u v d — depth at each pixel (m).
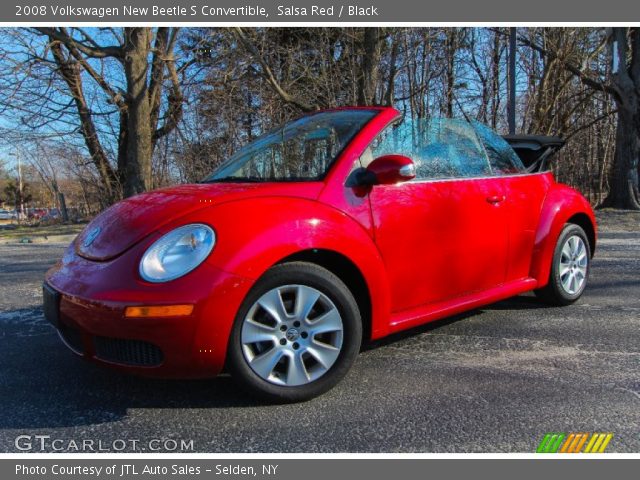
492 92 16.41
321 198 2.88
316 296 2.75
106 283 2.51
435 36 14.05
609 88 14.50
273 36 13.95
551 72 15.70
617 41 13.84
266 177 3.28
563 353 3.46
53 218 22.45
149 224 2.68
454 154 3.67
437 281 3.38
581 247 4.61
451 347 3.60
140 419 2.64
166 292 2.43
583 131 20.58
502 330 3.96
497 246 3.77
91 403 2.82
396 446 2.36
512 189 3.93
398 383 3.01
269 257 2.59
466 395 2.85
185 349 2.46
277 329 2.69
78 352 2.71
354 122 3.36
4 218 45.91
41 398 2.89
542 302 4.63
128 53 14.48
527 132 15.62
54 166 23.70
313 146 3.27
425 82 14.86
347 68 13.80
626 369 3.17
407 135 3.43
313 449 2.35
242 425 2.56
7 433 2.51
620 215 12.77
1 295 5.58
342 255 2.84
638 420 2.55
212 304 2.46
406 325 3.20
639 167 14.33
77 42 14.31
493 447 2.34
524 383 2.99
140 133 15.08
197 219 2.62
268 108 13.68
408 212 3.17
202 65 14.30
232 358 2.60
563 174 21.20
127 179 15.37
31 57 14.28
